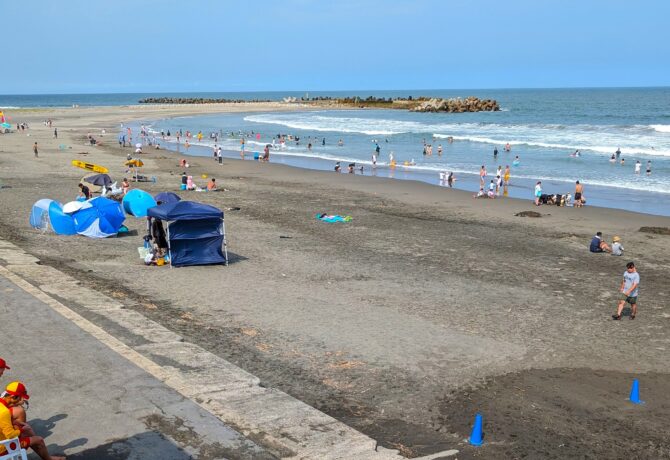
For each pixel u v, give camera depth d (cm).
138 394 883
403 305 1563
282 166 4847
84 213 2259
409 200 3322
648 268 2003
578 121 10181
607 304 1619
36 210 2298
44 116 12325
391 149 6400
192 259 1900
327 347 1266
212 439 776
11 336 1088
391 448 873
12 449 645
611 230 2588
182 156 5553
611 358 1258
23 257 1764
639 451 902
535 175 4412
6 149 5631
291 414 888
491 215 2911
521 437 930
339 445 805
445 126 9556
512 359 1235
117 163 4803
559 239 2408
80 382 912
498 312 1528
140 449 738
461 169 4791
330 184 3900
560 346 1314
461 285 1759
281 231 2473
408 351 1259
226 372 1019
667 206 3209
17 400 679
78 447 735
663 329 1438
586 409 1031
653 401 1067
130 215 2684
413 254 2127
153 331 1201
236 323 1391
